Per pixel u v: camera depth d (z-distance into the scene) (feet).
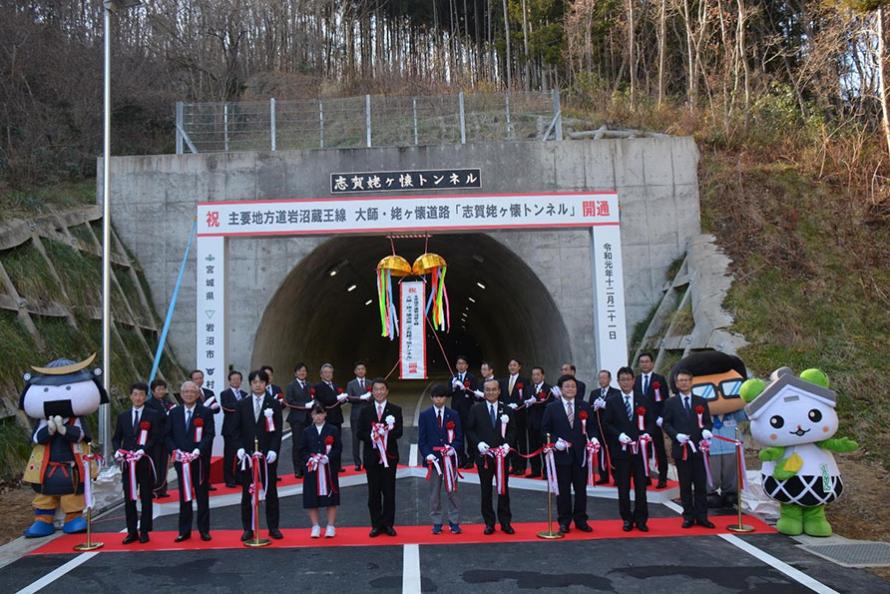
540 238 55.21
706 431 24.77
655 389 31.09
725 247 50.57
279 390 34.83
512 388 35.50
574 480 24.45
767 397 23.30
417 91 105.50
